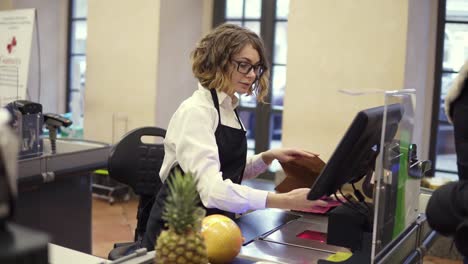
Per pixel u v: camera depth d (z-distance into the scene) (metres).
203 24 5.67
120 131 5.58
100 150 3.43
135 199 5.72
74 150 3.44
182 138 1.93
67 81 6.59
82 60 6.48
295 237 1.96
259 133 5.43
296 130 4.64
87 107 5.78
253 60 2.02
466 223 1.33
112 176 2.42
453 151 4.52
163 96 5.42
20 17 5.01
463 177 1.50
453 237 1.40
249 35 2.04
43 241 0.96
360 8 4.29
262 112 5.39
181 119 1.97
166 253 1.35
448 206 1.38
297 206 1.77
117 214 5.17
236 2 5.47
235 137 2.07
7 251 0.91
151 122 5.38
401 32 4.14
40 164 3.06
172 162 2.03
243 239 1.76
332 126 4.47
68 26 6.51
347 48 4.36
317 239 1.94
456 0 4.43
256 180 5.29
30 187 3.04
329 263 1.64
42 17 6.36
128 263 1.47
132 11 5.41
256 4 5.36
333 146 4.48
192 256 1.36
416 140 4.48
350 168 1.68
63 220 3.43
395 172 1.61
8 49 5.04
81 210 3.57
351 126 1.52
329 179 1.58
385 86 4.24
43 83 6.47
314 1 4.46
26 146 3.05
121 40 5.50
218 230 1.62
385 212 1.55
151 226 2.07
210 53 2.04
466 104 1.49
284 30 5.23
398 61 4.17
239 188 1.82
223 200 1.81
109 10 5.55
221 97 2.05
